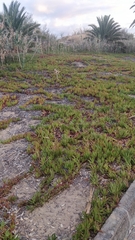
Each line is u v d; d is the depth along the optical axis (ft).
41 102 18.75
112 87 23.13
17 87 22.81
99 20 66.90
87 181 10.04
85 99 20.15
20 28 43.01
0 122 15.37
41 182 9.93
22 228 8.00
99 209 8.27
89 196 9.11
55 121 15.28
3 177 10.52
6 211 8.67
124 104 18.20
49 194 9.21
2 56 31.40
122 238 8.15
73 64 36.19
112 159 10.96
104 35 66.44
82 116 16.20
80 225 7.70
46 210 8.71
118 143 12.50
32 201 8.89
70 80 25.94
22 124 15.38
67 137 13.05
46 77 27.55
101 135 13.11
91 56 45.60
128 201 8.65
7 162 11.57
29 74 28.19
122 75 29.94
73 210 8.67
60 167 10.64
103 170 10.32
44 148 12.10
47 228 8.00
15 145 12.95
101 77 27.91
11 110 17.66
